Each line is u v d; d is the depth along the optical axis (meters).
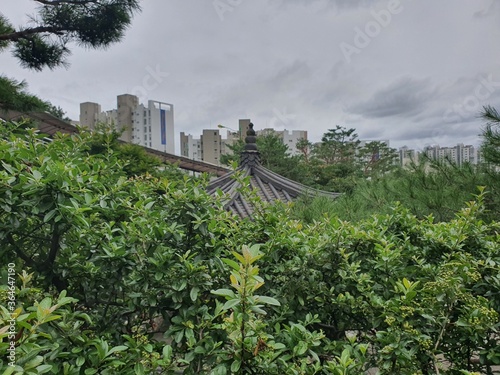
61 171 1.65
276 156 18.89
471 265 2.00
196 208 1.94
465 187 4.41
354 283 2.05
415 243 2.46
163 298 1.77
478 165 4.46
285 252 2.11
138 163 8.49
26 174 1.58
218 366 1.36
